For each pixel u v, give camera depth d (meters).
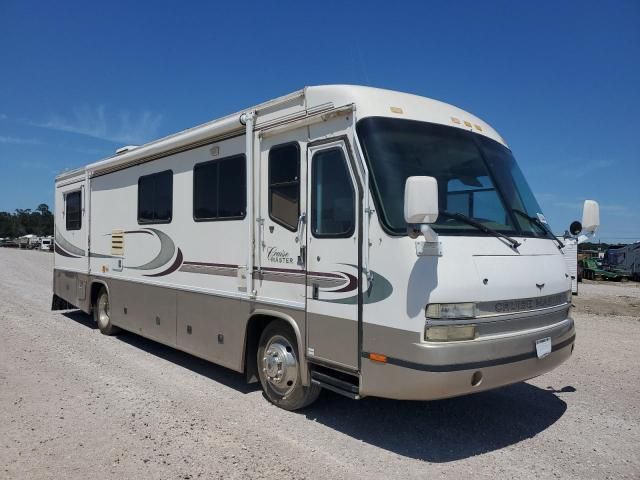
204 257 6.25
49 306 12.38
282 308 5.10
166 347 8.12
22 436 4.53
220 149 6.04
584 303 16.00
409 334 3.93
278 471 3.97
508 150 5.41
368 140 4.35
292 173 5.04
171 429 4.75
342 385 4.53
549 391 6.12
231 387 6.05
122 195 8.20
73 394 5.68
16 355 7.32
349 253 4.42
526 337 4.31
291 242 5.02
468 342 3.96
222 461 4.12
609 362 7.62
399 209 4.19
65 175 10.44
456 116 5.04
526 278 4.43
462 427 4.94
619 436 4.80
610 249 42.34
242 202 5.66
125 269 8.08
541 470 4.08
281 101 5.16
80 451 4.26
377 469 4.04
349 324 4.41
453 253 4.05
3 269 23.83
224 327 5.91
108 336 8.86
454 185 4.55
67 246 10.34
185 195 6.63
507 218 4.78
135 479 3.81
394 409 5.37
